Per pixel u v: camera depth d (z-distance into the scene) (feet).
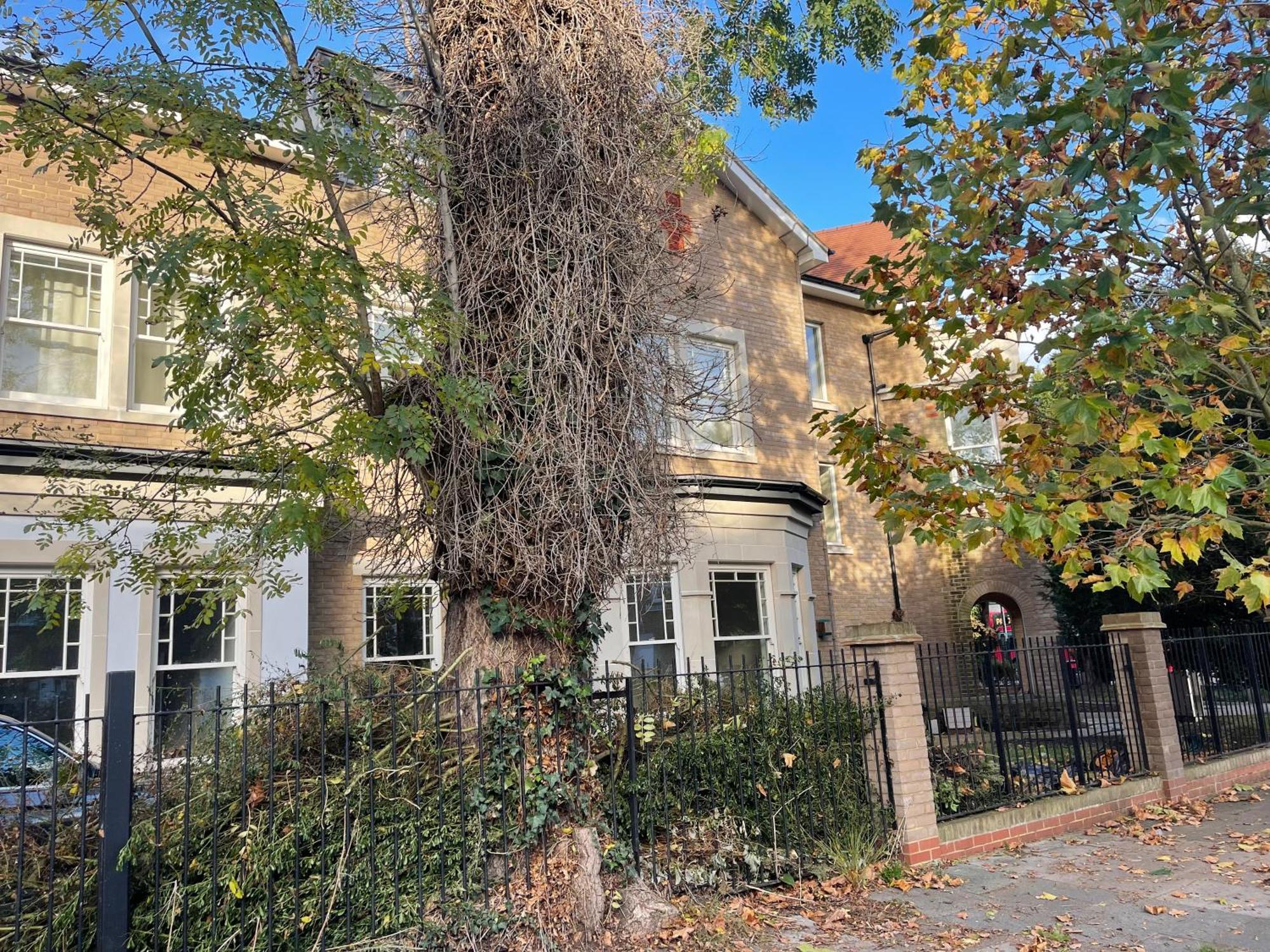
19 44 16.49
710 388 24.17
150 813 14.73
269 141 18.95
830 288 56.54
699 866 18.97
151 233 17.44
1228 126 20.07
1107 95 16.74
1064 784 26.30
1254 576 15.57
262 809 14.93
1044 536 17.92
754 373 44.19
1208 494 15.42
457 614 18.58
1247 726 33.81
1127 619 29.94
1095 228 20.20
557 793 16.89
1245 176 19.81
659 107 22.11
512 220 19.22
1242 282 21.59
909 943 16.90
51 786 13.71
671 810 19.61
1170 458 16.14
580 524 17.89
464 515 18.02
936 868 21.67
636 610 37.11
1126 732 29.37
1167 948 16.43
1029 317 19.81
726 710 21.81
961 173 20.31
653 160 21.84
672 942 16.60
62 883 13.98
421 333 17.04
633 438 19.04
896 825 21.99
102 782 13.14
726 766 20.31
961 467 21.35
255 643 29.07
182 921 13.66
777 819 20.79
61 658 26.84
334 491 18.66
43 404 27.55
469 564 18.11
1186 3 19.57
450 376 16.76
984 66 23.06
